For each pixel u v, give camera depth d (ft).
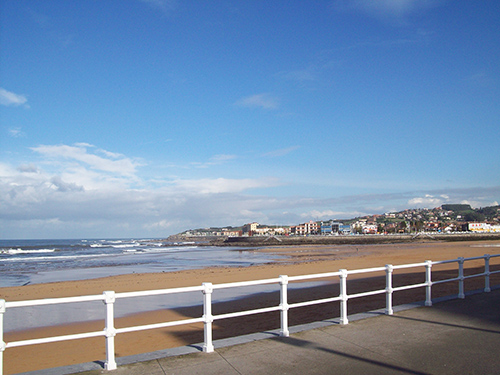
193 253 255.29
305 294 56.54
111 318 17.78
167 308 50.29
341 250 245.86
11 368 29.35
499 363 18.10
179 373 17.07
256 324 39.22
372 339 22.03
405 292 52.85
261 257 191.72
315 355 19.36
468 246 238.89
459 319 26.61
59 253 273.54
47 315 47.83
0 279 102.94
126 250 321.11
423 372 17.06
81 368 17.84
